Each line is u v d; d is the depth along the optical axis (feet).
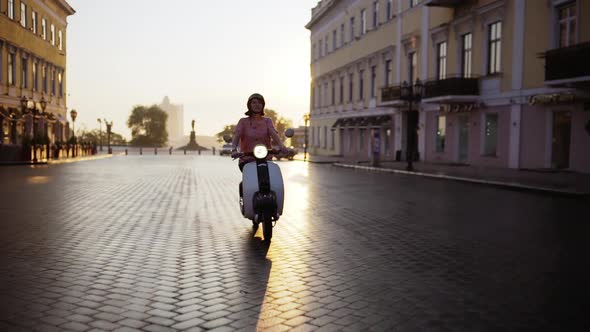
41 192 44.86
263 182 22.70
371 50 127.54
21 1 131.75
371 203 38.65
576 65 57.98
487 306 14.40
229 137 24.66
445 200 40.70
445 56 93.04
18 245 22.11
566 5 64.90
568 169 64.85
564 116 65.82
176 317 13.24
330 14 163.94
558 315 13.69
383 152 121.90
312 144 188.14
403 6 108.88
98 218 30.14
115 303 14.33
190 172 78.74
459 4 88.28
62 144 131.54
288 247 22.22
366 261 19.72
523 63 71.92
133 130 434.71
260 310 13.84
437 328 12.67
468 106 84.17
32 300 14.53
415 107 103.71
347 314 13.60
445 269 18.58
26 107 121.49
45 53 153.79
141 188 50.16
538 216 31.94
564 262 19.74
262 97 24.52
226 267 18.53
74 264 18.79
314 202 39.29
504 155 76.59
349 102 144.36
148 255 20.40
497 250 21.88
